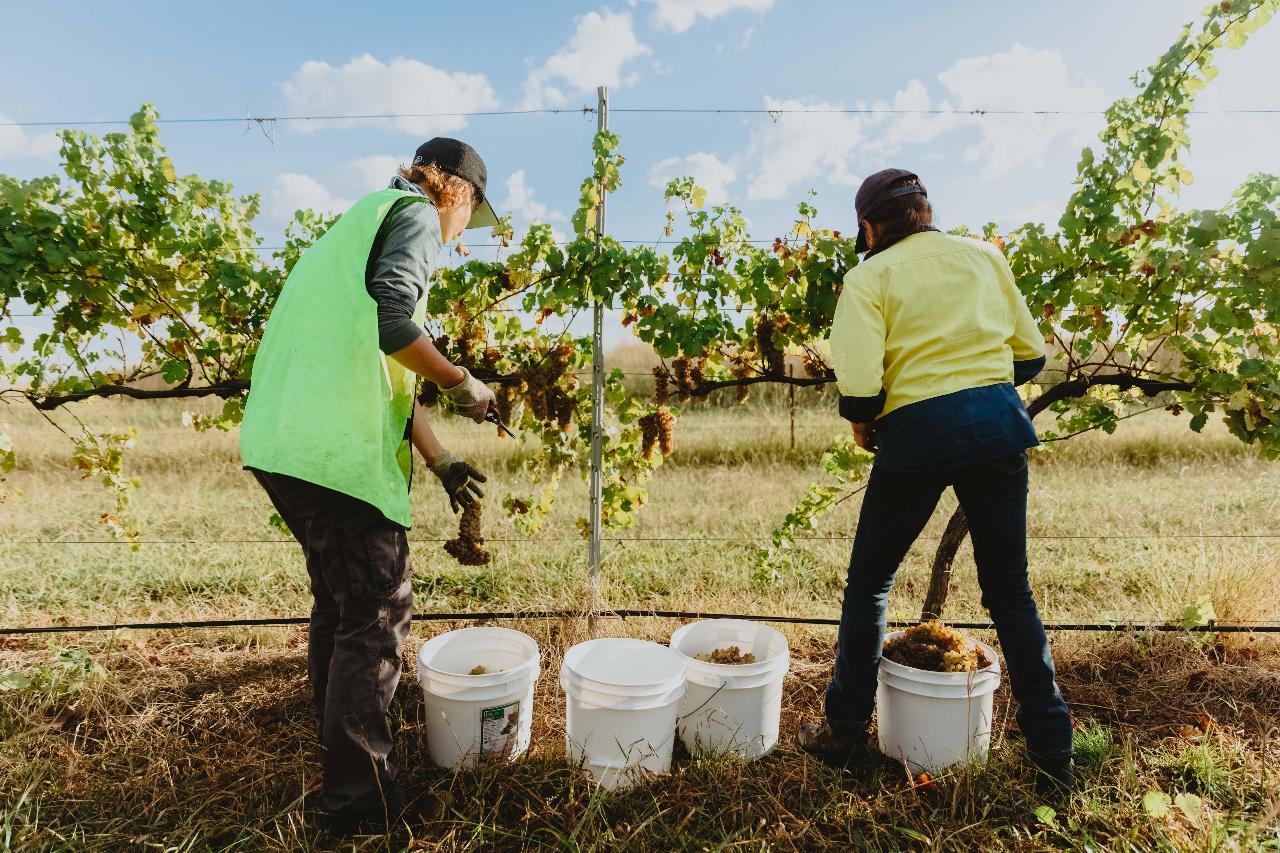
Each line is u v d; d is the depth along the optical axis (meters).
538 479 3.79
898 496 2.19
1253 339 3.10
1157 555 4.34
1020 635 2.17
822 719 2.65
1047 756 2.16
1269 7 2.66
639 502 3.66
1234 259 2.89
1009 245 3.20
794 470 7.04
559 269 3.21
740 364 3.59
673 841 2.03
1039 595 3.94
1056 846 2.00
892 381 2.17
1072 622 3.48
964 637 2.53
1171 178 3.03
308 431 1.84
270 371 1.96
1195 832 1.95
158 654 3.10
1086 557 4.52
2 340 3.38
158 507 5.64
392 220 2.00
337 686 1.93
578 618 3.16
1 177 2.94
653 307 3.25
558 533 5.02
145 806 2.17
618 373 3.73
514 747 2.37
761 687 2.36
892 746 2.38
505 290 3.44
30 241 2.90
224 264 3.05
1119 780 2.19
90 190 3.08
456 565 4.43
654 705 2.19
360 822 1.98
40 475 6.64
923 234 2.23
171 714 2.62
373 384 1.92
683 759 2.42
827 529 5.16
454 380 1.98
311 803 2.16
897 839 2.04
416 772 2.33
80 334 3.49
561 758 2.34
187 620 3.51
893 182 2.25
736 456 7.66
